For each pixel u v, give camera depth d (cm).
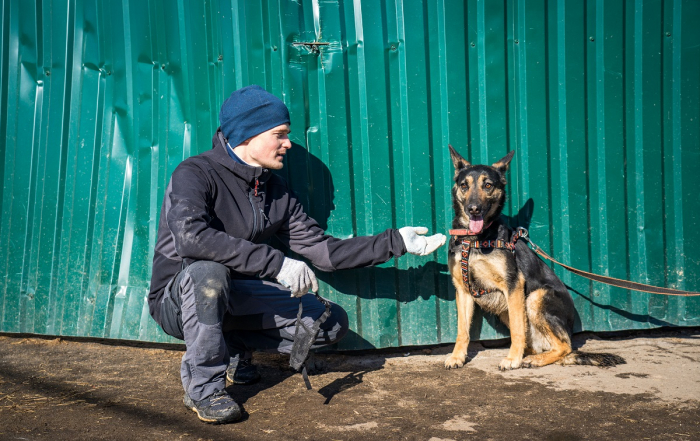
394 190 384
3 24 397
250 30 369
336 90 373
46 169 397
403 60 378
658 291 357
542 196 402
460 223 378
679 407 280
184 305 274
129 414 274
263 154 309
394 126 381
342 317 325
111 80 387
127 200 388
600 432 251
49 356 374
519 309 365
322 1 371
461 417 271
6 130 402
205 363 267
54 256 399
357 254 330
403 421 266
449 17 381
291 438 247
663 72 405
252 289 308
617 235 408
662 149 408
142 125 384
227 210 306
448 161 390
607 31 399
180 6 376
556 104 399
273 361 368
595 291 411
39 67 397
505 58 392
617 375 334
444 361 368
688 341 411
